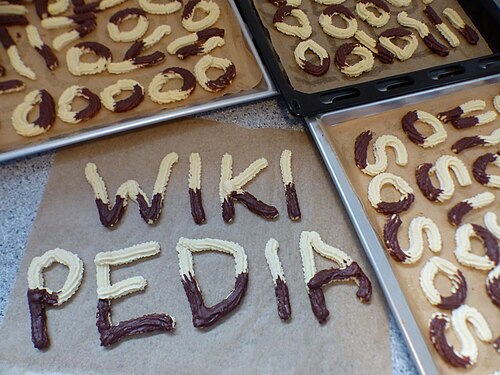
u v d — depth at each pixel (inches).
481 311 13.8
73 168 16.0
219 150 16.7
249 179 16.0
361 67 18.5
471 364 12.7
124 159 16.3
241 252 14.5
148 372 12.7
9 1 19.3
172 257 14.6
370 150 16.8
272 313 13.7
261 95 17.5
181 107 17.3
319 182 16.1
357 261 14.6
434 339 13.0
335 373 12.9
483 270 14.5
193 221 15.2
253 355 13.0
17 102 17.2
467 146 17.0
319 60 18.8
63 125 16.7
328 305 13.9
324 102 16.8
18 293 13.6
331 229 15.2
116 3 19.9
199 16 19.9
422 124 17.4
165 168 16.0
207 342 13.2
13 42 18.6
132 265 14.4
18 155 15.8
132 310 13.6
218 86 17.6
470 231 15.1
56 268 14.3
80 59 18.5
